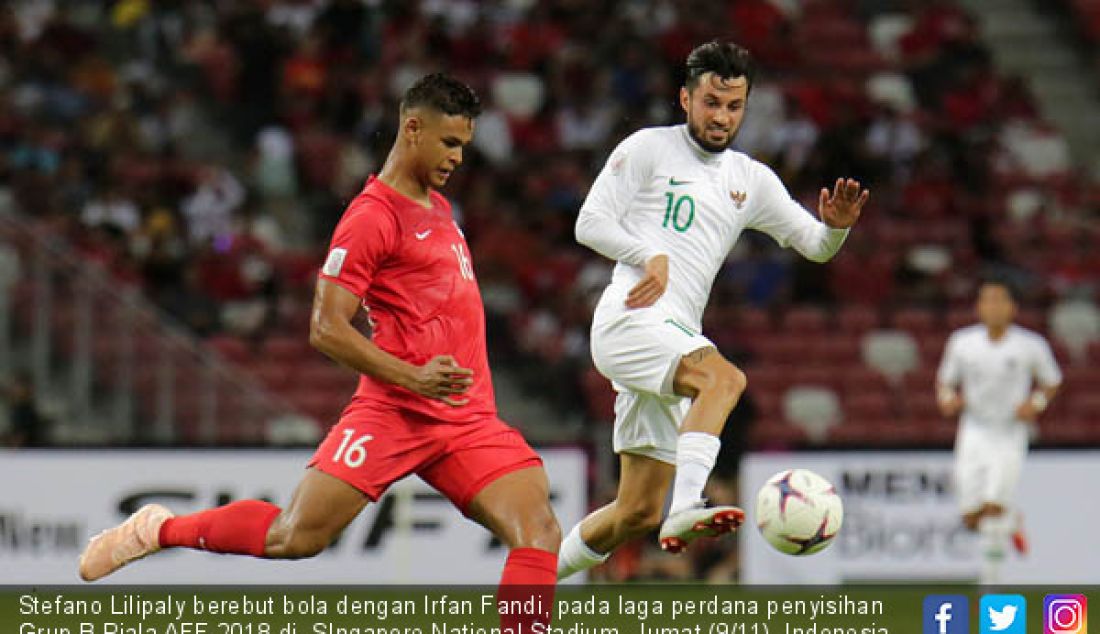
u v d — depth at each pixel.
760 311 64.19
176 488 43.09
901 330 64.44
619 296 25.61
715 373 24.33
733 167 26.30
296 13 76.69
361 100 72.06
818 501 24.08
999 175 74.94
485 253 65.44
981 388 43.34
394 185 23.47
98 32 75.62
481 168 68.19
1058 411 62.16
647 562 45.47
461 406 23.08
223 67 73.50
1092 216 74.25
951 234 70.69
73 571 42.84
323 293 22.80
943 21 81.44
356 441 23.23
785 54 79.12
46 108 70.31
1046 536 45.50
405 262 23.33
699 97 25.64
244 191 67.75
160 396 48.84
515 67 75.81
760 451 47.62
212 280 61.84
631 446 26.55
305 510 23.20
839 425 60.28
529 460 23.62
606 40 75.81
